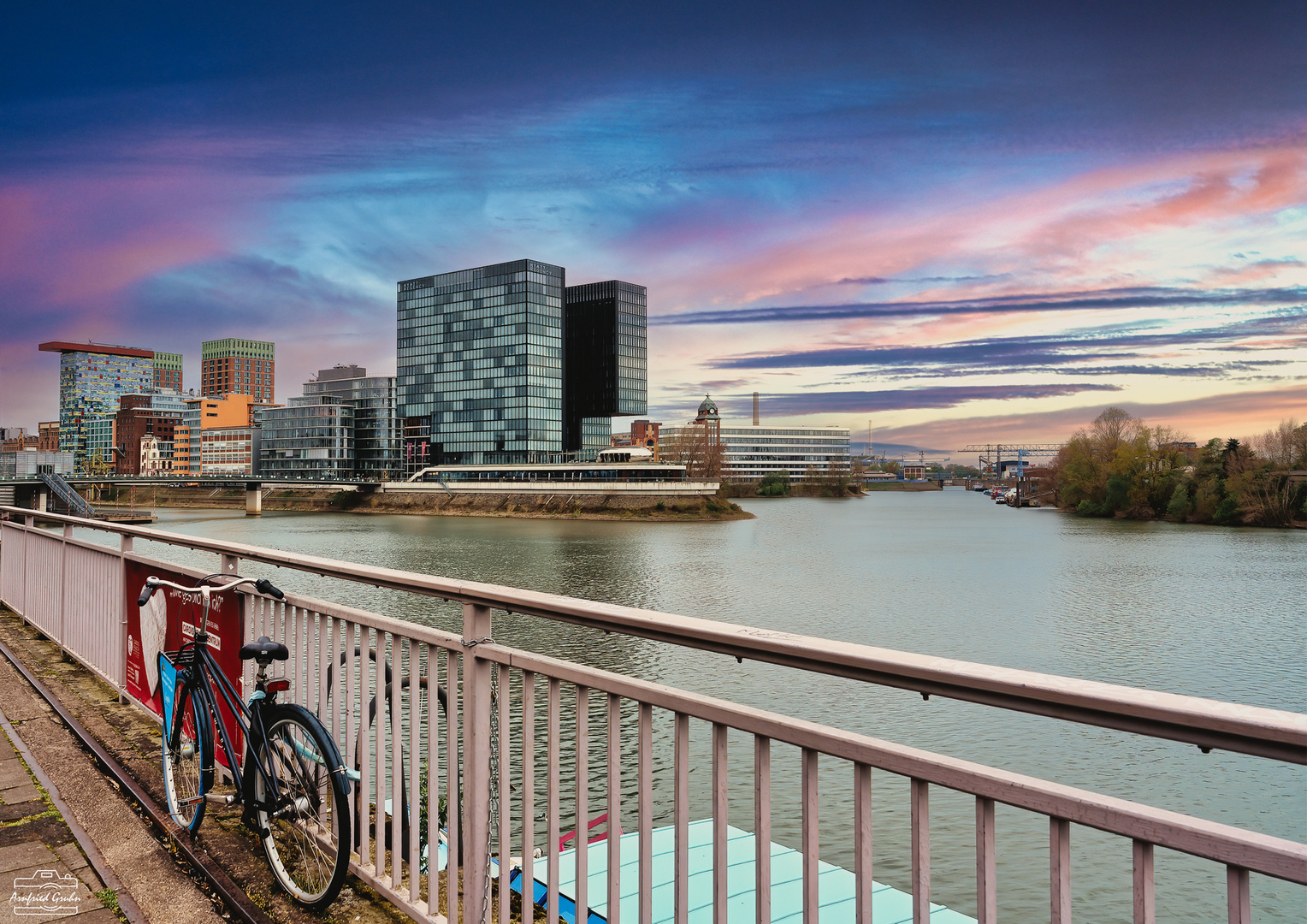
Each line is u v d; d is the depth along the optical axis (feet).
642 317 576.61
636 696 7.15
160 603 17.25
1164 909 39.63
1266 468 321.73
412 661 9.93
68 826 13.69
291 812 11.05
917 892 5.34
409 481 509.35
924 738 67.31
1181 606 142.82
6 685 22.24
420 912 9.96
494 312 510.99
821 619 130.82
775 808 50.26
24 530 30.81
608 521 386.93
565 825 43.24
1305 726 3.91
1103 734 68.23
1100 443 416.46
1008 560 214.28
